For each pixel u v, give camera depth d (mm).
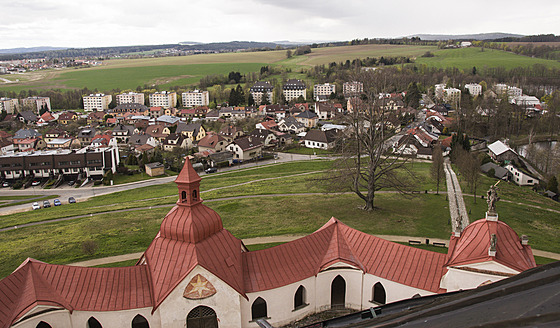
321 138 189375
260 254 44500
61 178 152875
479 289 9891
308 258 45625
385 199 95188
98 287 39938
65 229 85688
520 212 86438
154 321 39688
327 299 46188
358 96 89250
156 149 199000
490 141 192125
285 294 43344
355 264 44938
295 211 88188
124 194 131250
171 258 40562
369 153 84250
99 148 169500
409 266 43375
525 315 7121
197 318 40219
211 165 164875
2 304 36219
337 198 97125
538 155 150500
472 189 101750
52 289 38750
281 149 191750
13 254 72500
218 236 42656
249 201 98062
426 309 10242
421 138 172625
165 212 95625
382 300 44594
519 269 37344
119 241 75875
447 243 69000
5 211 118188
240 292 40500
